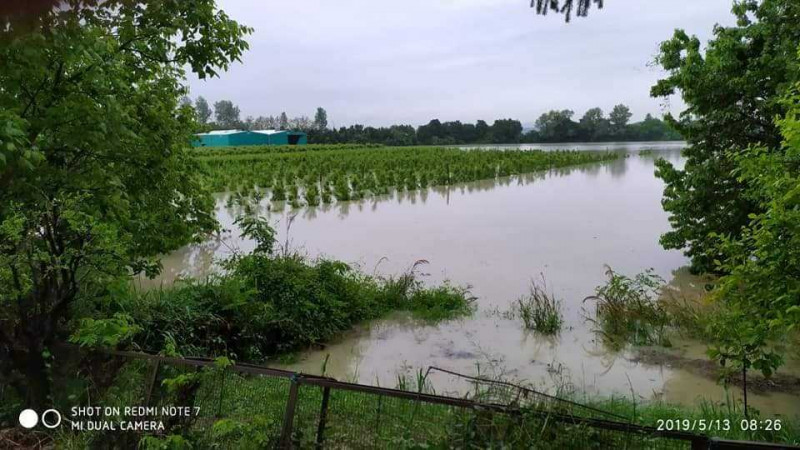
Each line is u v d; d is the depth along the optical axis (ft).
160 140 20.30
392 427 11.92
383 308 28.76
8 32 10.37
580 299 30.45
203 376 12.53
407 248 43.91
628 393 19.53
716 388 19.80
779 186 14.26
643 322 25.67
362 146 213.05
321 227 54.39
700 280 34.53
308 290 25.45
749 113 32.24
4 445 12.51
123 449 11.79
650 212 61.31
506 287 33.01
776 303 14.51
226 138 199.31
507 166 113.60
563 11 15.72
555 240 46.55
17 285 13.24
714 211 33.76
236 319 22.91
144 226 21.70
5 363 13.73
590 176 111.34
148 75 20.29
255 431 11.61
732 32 32.73
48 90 14.89
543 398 12.76
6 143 10.84
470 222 56.24
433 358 23.11
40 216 13.69
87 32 13.24
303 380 11.63
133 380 13.61
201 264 39.55
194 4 19.89
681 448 9.96
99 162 17.37
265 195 78.64
